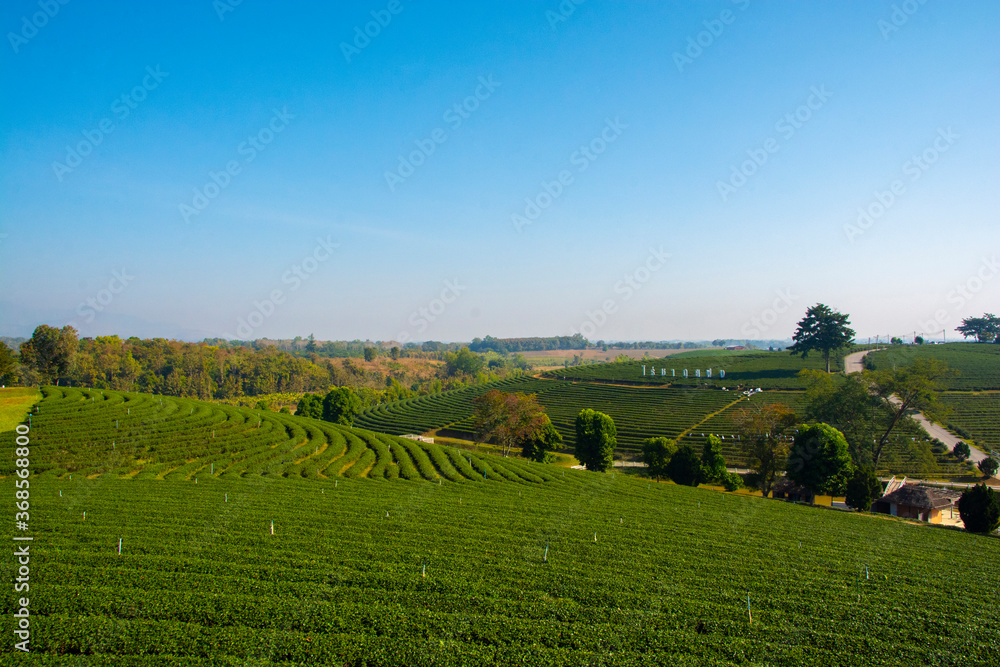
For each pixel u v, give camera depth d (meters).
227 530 31.14
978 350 144.38
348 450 64.06
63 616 19.31
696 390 124.19
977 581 30.20
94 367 120.44
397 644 18.81
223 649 17.92
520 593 24.38
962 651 20.88
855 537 39.91
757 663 19.17
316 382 162.50
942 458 76.56
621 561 29.84
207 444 55.53
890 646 20.78
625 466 82.44
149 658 17.03
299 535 31.17
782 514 47.31
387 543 30.69
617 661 18.59
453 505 41.53
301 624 19.95
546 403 128.25
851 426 66.12
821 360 142.25
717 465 65.12
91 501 36.16
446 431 110.81
